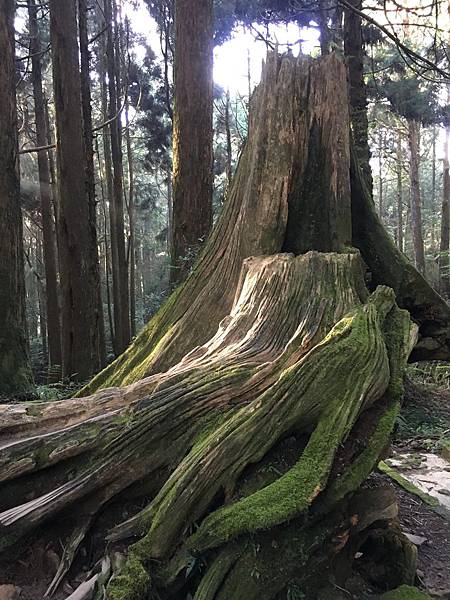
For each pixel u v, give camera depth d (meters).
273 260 3.91
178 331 4.12
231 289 4.34
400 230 30.25
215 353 3.42
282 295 3.66
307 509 2.50
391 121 28.73
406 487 5.18
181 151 8.38
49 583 2.49
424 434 7.13
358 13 8.73
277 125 4.59
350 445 2.84
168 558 2.44
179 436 2.82
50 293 16.12
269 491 2.50
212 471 2.58
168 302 4.61
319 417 2.85
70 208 9.49
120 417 2.85
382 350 3.15
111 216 19.47
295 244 4.57
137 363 4.20
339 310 3.50
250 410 2.78
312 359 2.93
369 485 3.12
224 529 2.39
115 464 2.67
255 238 4.45
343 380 2.92
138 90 21.17
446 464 6.05
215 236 4.82
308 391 2.85
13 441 2.78
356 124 9.41
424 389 9.35
